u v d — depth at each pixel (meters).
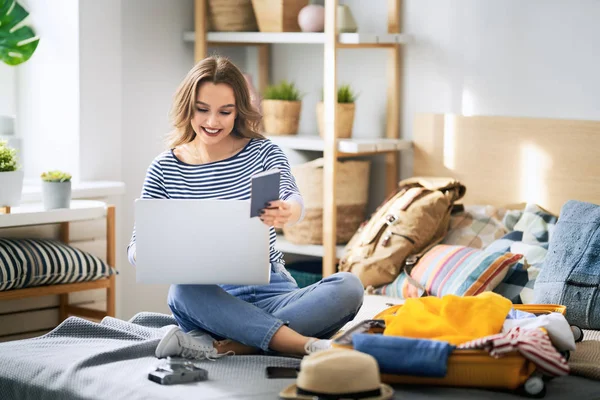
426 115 3.94
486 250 3.35
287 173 2.69
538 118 3.62
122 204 3.99
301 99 4.35
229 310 2.45
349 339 2.24
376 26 4.09
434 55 3.93
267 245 2.37
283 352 2.42
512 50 3.71
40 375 2.29
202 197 2.69
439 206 3.50
